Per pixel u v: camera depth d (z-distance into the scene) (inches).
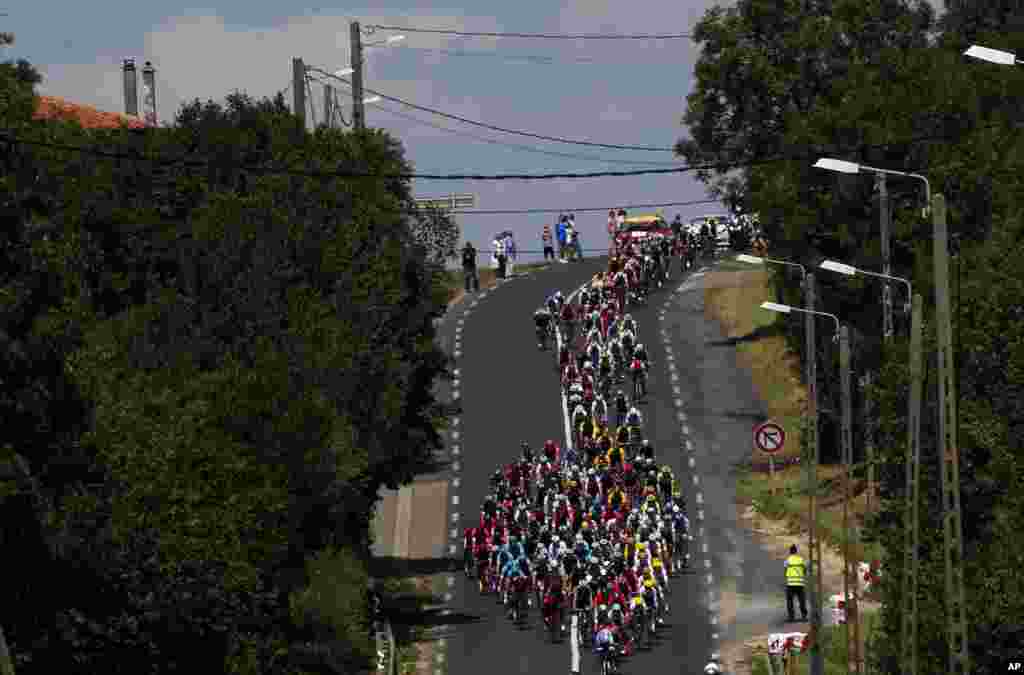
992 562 2021.4
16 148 2139.5
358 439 3056.1
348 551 2812.5
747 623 3233.3
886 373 2359.7
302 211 3068.4
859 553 3508.9
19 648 2048.5
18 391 2080.5
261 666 2432.3
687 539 3602.4
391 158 3550.7
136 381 2356.1
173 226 2987.2
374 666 2755.9
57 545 2070.6
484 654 3073.3
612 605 3019.2
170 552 2191.2
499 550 3405.5
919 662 2062.0
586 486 3708.2
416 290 3501.5
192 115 3339.1
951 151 3432.6
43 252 2124.8
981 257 2406.5
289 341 2765.7
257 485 2465.6
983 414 2126.0
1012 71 3932.1
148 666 2240.4
